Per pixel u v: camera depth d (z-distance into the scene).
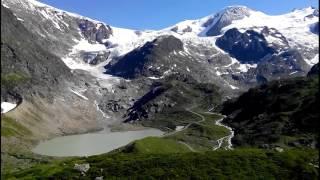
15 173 152.62
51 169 146.50
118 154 165.00
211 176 130.00
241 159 141.00
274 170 132.88
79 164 147.38
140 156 155.88
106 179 134.75
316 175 129.75
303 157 141.38
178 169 136.00
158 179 131.12
